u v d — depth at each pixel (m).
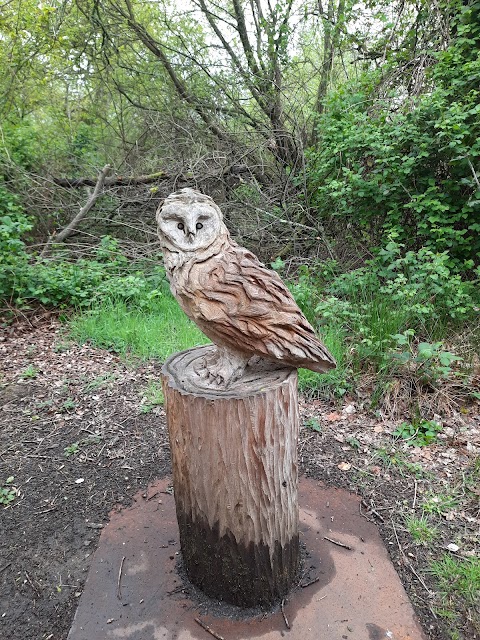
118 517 2.44
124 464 2.91
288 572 1.94
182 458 1.80
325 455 2.96
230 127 7.32
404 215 4.99
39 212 7.11
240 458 1.70
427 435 3.07
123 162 7.68
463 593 1.98
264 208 6.48
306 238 6.07
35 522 2.44
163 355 4.21
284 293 1.68
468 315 4.07
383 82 5.57
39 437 3.21
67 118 8.73
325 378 3.62
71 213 7.22
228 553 1.83
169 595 1.95
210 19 7.36
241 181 6.53
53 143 7.97
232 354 1.79
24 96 8.50
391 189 4.64
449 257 4.47
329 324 4.07
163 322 4.80
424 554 2.19
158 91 7.65
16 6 7.17
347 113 5.31
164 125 7.36
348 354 3.75
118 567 2.10
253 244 6.30
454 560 2.15
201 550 1.88
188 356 2.10
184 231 1.59
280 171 6.65
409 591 2.00
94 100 8.55
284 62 6.93
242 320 1.63
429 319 4.02
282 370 1.85
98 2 7.10
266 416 1.67
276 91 6.91
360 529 2.33
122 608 1.89
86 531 2.36
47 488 2.70
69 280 5.44
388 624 1.80
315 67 7.06
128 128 8.43
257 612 1.87
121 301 5.15
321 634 1.76
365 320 4.01
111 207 7.11
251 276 1.61
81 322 4.89
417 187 4.78
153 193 6.77
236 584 1.86
